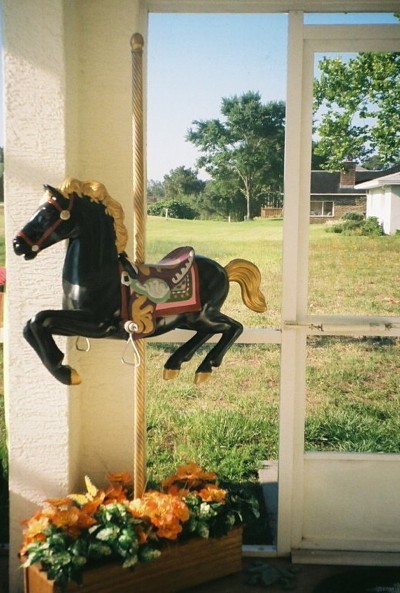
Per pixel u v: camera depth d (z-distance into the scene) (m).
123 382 2.67
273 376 5.41
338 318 2.74
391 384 5.05
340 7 2.60
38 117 2.36
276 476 3.72
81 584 2.19
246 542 2.98
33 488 2.52
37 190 2.39
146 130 2.61
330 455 2.81
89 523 2.30
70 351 2.51
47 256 2.43
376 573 2.69
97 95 2.56
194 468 2.71
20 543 2.55
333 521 2.85
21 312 2.45
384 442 4.16
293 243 2.69
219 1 2.60
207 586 2.53
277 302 5.73
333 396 4.88
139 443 2.44
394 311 3.24
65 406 2.48
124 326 2.22
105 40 2.53
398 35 2.62
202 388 5.17
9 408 2.50
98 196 2.17
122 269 2.23
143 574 2.35
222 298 2.46
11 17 2.32
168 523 2.32
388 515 2.84
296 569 2.71
